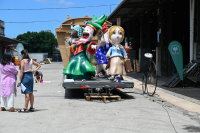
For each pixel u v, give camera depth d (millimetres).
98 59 10055
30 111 6598
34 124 5273
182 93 10047
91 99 8547
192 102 8117
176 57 11336
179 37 30594
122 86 8594
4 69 6527
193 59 12680
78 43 9344
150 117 6000
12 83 6578
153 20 30375
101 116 6031
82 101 8281
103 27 10133
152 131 4812
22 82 6387
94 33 9742
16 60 42312
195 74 12023
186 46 30406
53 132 4695
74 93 10242
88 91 8781
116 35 8898
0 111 6645
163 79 15383
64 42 13242
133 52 27766
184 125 5332
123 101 8352
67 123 5359
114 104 7750
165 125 5293
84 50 9523
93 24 9648
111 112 6516
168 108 7184
